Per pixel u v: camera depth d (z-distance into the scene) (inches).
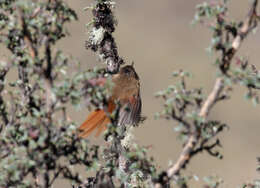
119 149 344.5
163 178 292.8
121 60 440.8
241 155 1187.3
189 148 289.7
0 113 317.7
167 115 286.4
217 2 288.4
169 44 1761.8
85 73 289.3
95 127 417.4
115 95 501.0
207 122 293.3
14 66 298.2
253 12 293.6
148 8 1947.6
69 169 296.5
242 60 289.3
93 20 435.2
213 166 1025.5
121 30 1822.1
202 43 1753.2
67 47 1317.7
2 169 291.3
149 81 1578.5
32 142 278.4
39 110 306.7
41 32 296.8
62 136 290.8
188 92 287.7
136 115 446.9
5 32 317.1
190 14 1940.2
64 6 299.9
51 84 292.4
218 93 286.2
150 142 1161.4
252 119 1320.1
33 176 310.3
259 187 302.7
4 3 315.0
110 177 323.6
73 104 285.1
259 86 282.7
